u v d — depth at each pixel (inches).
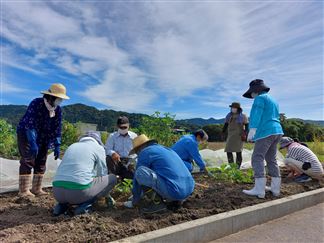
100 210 174.9
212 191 229.0
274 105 219.8
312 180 283.6
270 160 224.7
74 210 168.6
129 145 240.7
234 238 158.2
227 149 340.2
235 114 335.3
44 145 219.8
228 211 173.8
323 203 232.1
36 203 192.1
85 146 169.6
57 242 130.0
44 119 213.9
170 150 181.9
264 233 165.8
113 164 225.6
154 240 133.0
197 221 154.0
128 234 140.6
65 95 212.1
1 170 246.4
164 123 364.8
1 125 413.7
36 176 216.2
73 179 157.6
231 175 271.9
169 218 162.6
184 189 170.9
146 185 165.5
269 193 226.8
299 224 180.9
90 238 133.8
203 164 237.8
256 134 216.1
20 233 138.6
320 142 581.9
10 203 193.3
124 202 191.5
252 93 227.3
